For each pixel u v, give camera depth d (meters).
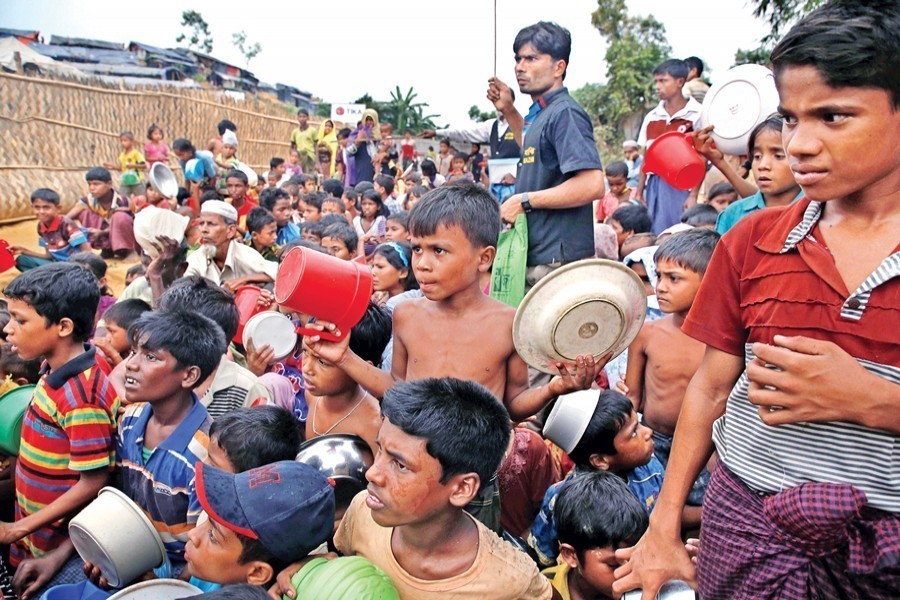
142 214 5.22
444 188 2.69
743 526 1.53
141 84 18.70
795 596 1.46
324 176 16.59
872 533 1.38
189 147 11.32
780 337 1.37
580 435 2.81
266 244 6.85
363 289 2.49
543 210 3.95
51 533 2.96
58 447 2.92
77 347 3.07
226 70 48.91
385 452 1.95
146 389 2.67
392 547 2.13
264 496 2.00
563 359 2.73
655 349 3.41
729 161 7.09
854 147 1.30
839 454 1.40
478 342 2.75
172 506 2.67
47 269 3.00
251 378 3.56
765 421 1.42
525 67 3.98
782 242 1.53
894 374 1.34
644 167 5.11
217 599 1.68
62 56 34.59
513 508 3.04
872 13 1.28
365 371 2.63
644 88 23.42
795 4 8.20
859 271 1.39
